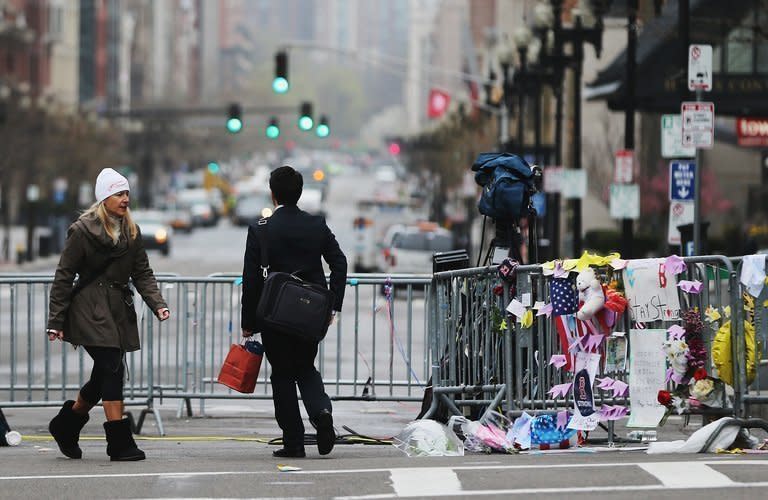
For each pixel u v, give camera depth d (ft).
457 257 112.78
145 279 98.63
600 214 462.19
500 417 104.42
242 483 82.69
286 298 95.50
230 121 422.00
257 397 128.57
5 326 231.50
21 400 145.38
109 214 97.04
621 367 98.89
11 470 92.12
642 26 302.66
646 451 98.27
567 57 303.48
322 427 96.99
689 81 166.91
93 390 99.30
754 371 97.30
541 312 101.04
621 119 426.92
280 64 359.66
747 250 320.29
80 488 82.07
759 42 291.38
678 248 185.26
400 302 293.64
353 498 76.18
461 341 108.68
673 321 97.66
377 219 528.63
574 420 100.01
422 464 91.25
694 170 185.06
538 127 343.26
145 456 99.04
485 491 77.46
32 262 512.63
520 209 108.37
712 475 81.61
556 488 78.02
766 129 328.29
